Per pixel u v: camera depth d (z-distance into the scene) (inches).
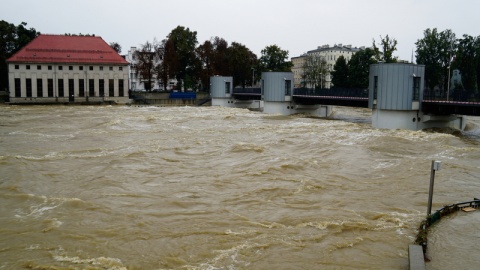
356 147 1637.6
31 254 721.0
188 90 5915.4
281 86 3361.2
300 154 1520.7
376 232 799.7
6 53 4972.9
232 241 764.0
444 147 1625.2
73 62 4591.5
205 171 1280.8
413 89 2177.7
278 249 729.6
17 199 1016.2
